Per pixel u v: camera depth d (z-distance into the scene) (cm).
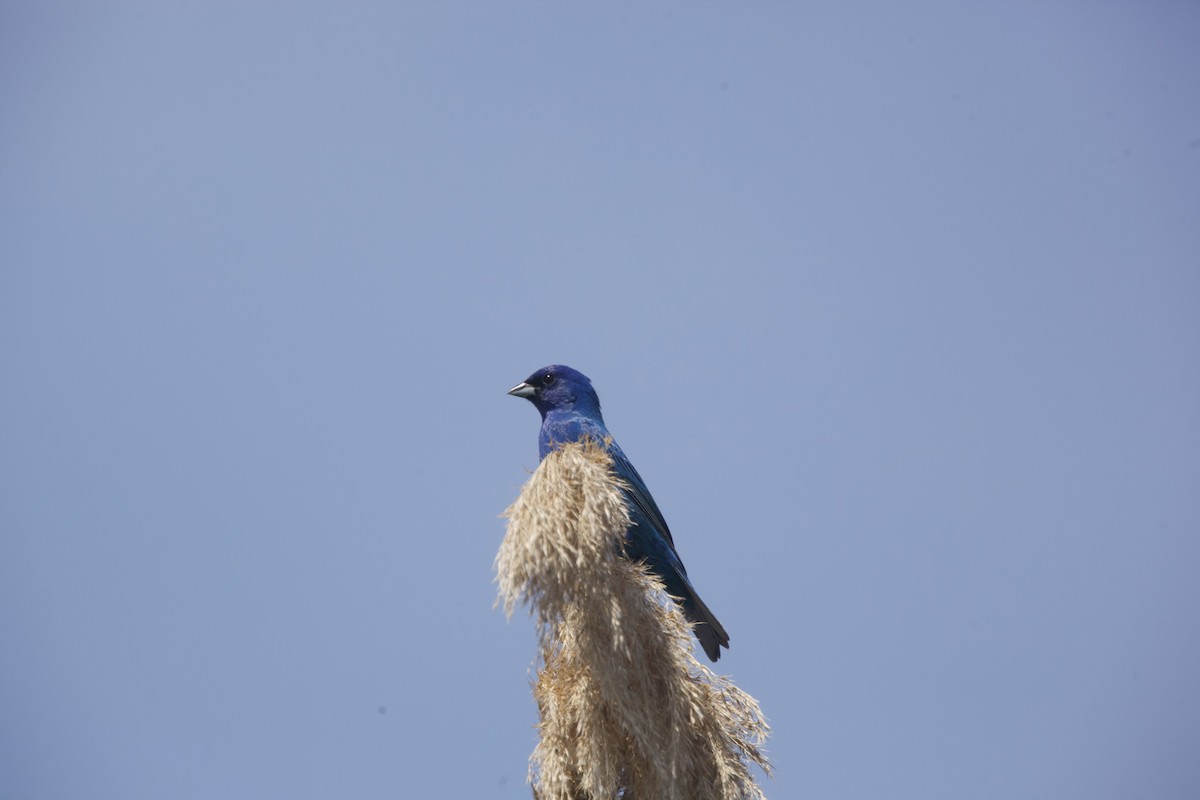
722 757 1055
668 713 1054
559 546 1082
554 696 1066
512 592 1090
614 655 1055
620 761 1055
